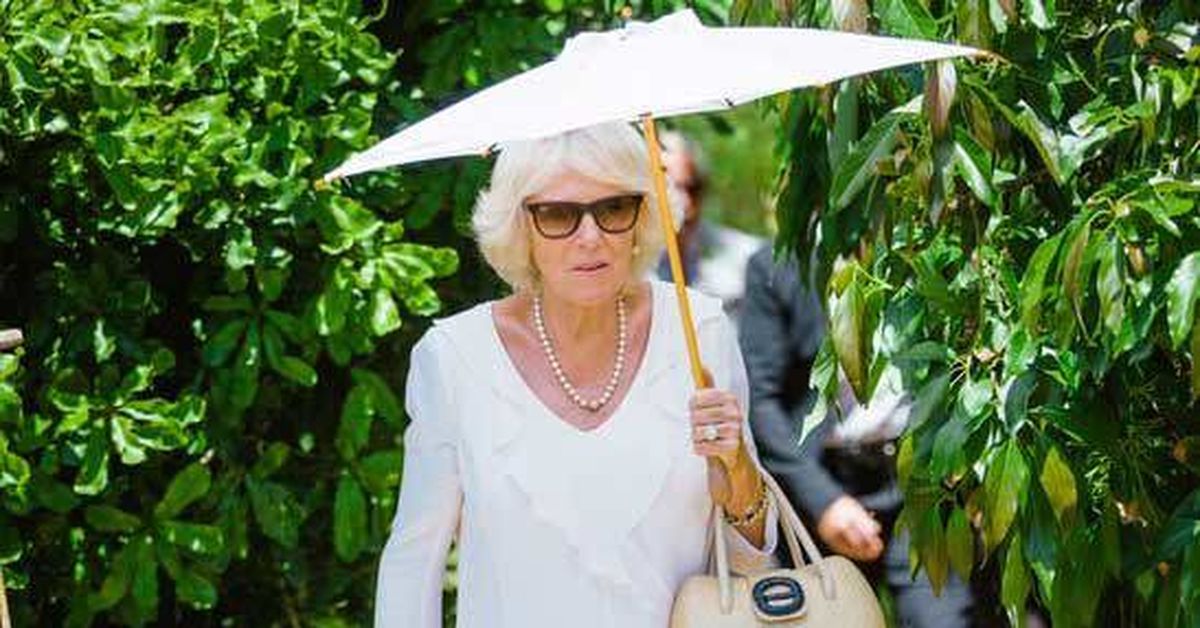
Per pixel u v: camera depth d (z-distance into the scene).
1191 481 7.85
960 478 7.71
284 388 10.97
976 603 10.95
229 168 10.11
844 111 8.02
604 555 7.51
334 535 10.82
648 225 7.66
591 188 7.43
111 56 9.79
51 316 10.18
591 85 6.98
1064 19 7.92
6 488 9.76
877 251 7.91
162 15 10.02
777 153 8.77
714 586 7.48
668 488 7.56
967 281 7.71
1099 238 7.07
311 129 10.37
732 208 23.11
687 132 14.78
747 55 6.98
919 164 7.39
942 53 6.95
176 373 10.70
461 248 11.38
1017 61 7.77
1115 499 7.58
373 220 10.36
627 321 7.68
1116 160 7.75
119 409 10.02
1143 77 7.66
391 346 11.27
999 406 7.43
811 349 11.40
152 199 9.91
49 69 9.88
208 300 10.36
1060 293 7.14
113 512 10.20
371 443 11.19
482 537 7.59
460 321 7.73
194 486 10.26
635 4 11.25
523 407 7.60
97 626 10.66
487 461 7.57
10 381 9.79
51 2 9.84
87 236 10.23
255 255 10.23
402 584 7.79
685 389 7.64
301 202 10.28
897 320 7.80
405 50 11.38
